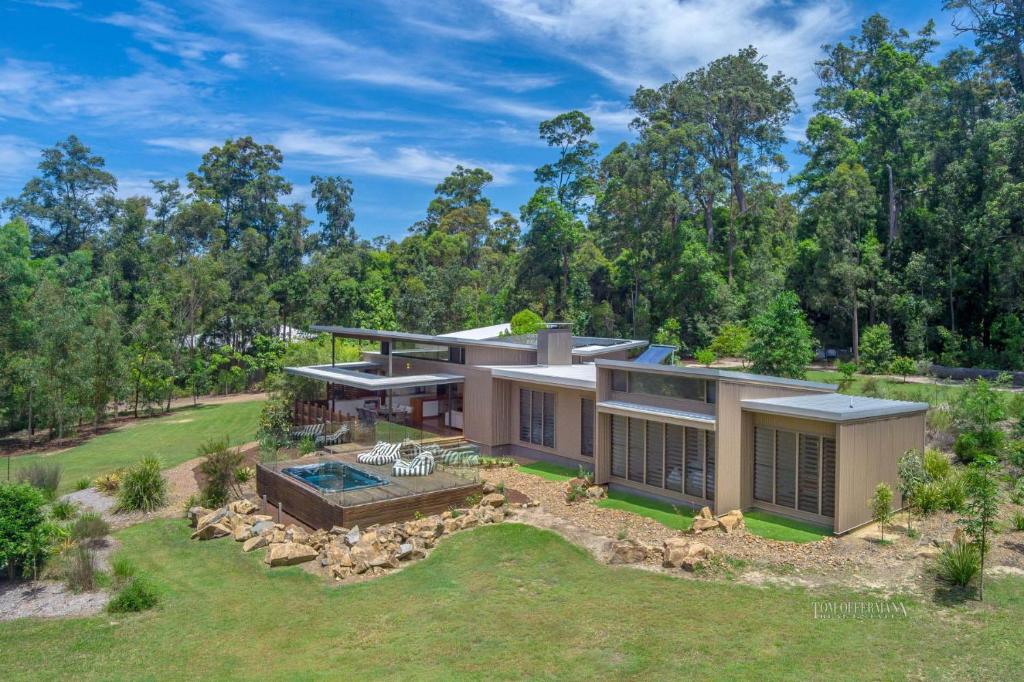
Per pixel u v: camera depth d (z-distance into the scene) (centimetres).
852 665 919
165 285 5372
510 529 1565
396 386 2366
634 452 1841
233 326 6006
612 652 1001
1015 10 4725
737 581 1212
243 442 3059
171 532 1780
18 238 4325
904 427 1600
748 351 3591
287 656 1083
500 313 6750
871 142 5625
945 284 4625
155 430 3791
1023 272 4159
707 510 1533
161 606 1315
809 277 5222
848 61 6731
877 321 5056
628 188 5959
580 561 1366
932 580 1159
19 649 1154
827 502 1477
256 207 7606
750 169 6294
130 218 6206
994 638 962
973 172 4559
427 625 1145
